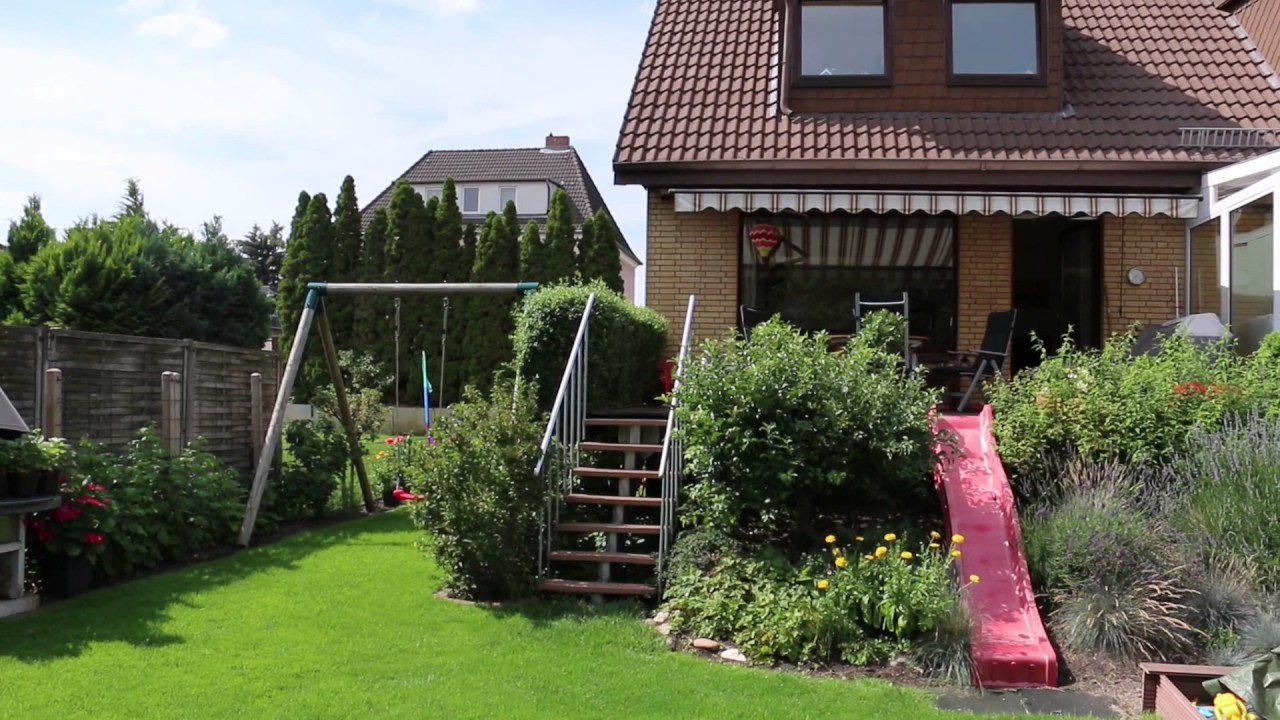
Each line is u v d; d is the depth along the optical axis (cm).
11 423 764
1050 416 912
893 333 1019
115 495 885
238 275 2100
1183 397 888
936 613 679
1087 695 632
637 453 974
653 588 816
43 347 903
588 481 966
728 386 818
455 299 2572
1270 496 758
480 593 823
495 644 695
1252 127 1276
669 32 1541
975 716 580
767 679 638
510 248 2620
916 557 780
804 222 1353
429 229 2650
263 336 2153
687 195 1217
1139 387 900
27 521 809
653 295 1319
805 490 830
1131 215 1287
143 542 909
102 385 980
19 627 717
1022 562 762
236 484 1080
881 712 581
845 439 806
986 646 679
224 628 721
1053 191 1254
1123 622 683
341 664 642
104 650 662
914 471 810
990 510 845
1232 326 1164
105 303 1820
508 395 873
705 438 819
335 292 1159
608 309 1012
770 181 1269
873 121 1338
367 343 2602
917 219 1347
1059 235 1491
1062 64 1359
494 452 812
